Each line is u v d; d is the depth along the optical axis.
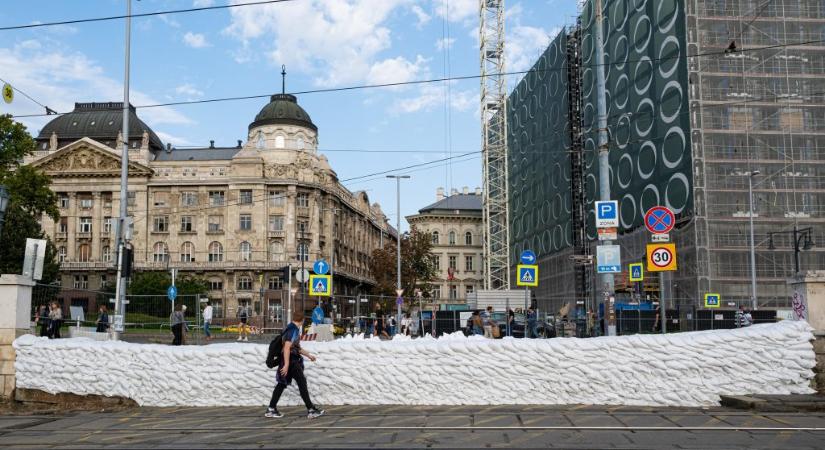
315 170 87.94
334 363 13.72
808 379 12.73
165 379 14.05
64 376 14.34
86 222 88.31
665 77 45.94
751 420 11.06
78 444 9.95
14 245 60.62
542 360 13.21
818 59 44.47
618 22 53.47
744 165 43.12
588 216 58.84
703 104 43.22
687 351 12.84
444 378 13.42
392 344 13.70
